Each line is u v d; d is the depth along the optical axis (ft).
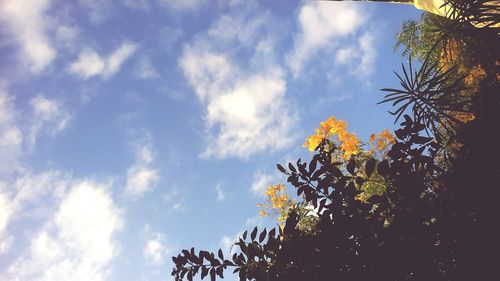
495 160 7.96
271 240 8.54
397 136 8.91
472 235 7.48
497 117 8.25
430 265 7.54
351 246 7.95
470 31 10.36
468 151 8.36
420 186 8.24
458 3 10.52
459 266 7.44
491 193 7.71
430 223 7.90
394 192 8.39
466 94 11.43
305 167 9.21
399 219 7.93
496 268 7.27
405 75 10.73
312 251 8.02
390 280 7.59
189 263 9.16
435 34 13.79
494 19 9.93
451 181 8.02
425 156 8.62
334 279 7.82
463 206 7.79
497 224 7.45
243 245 8.68
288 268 8.14
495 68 9.67
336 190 8.67
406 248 7.67
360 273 7.72
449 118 10.00
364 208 8.25
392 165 8.59
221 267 8.95
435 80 10.43
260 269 8.43
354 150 14.06
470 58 10.61
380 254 7.68
